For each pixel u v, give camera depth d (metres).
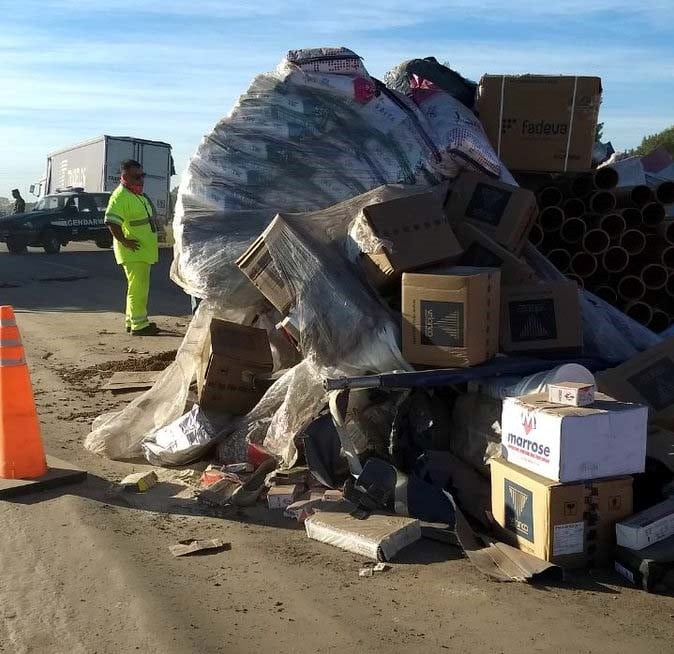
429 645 3.46
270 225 5.60
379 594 3.93
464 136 6.50
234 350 5.96
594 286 7.47
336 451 5.21
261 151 6.49
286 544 4.54
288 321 5.46
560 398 4.35
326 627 3.61
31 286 18.38
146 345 10.62
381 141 6.50
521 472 4.31
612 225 7.41
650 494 4.58
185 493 5.32
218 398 5.93
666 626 3.63
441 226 5.49
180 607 3.78
